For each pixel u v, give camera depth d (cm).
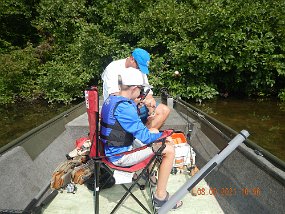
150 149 239
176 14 970
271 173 213
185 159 335
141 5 1055
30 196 263
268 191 211
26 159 287
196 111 425
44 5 1095
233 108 915
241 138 204
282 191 196
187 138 379
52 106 1011
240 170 260
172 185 310
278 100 1006
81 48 971
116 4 1073
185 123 412
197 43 937
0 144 712
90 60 985
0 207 221
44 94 1050
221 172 291
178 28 951
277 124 765
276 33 942
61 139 377
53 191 292
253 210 218
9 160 260
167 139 261
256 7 916
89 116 216
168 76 950
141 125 228
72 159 330
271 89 1045
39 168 300
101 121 239
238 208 238
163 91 575
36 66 1078
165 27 972
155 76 935
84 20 1096
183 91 958
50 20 1105
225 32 895
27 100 1063
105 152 237
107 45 968
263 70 966
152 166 288
